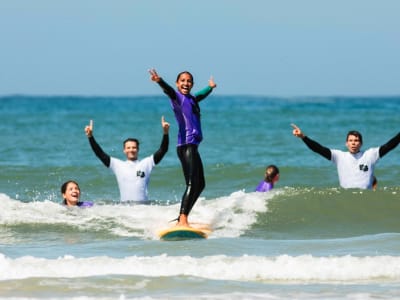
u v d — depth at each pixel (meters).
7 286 23.03
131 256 27.52
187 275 24.45
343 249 28.42
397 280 24.34
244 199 36.78
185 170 31.58
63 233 32.50
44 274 24.67
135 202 38.03
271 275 24.84
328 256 27.12
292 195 36.91
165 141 38.16
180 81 31.58
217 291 22.75
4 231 32.69
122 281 23.64
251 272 25.06
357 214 35.66
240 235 32.56
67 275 24.73
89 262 25.78
